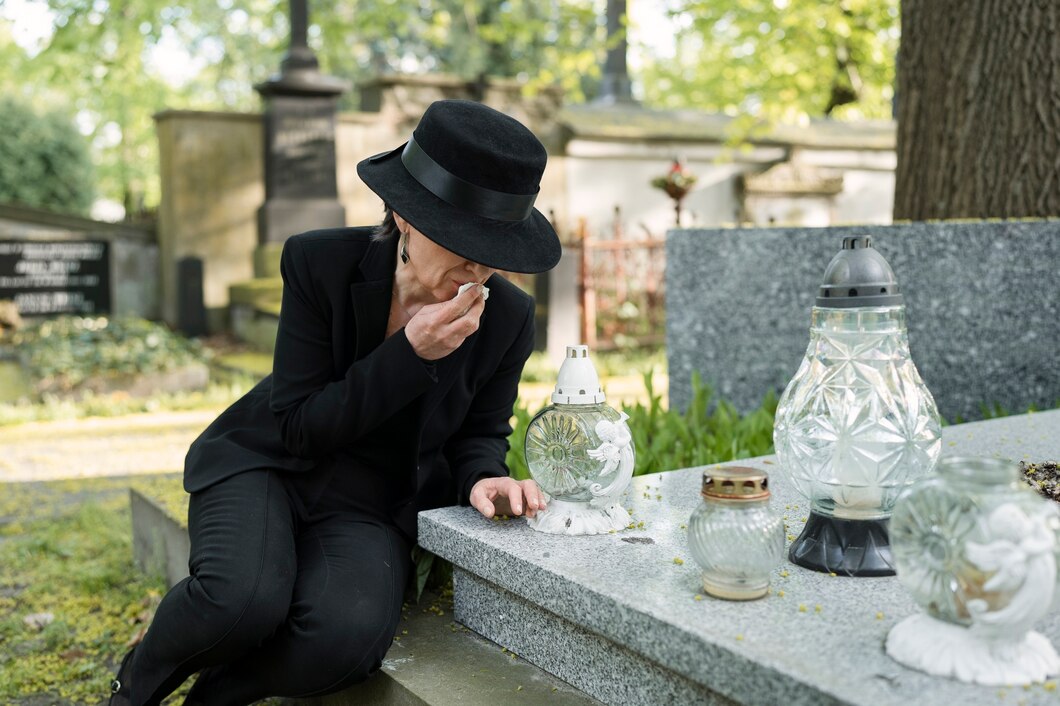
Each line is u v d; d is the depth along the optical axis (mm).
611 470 2016
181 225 10750
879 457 1735
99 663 2785
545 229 2023
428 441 2301
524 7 19781
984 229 4008
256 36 22422
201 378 7887
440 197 1876
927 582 1378
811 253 4180
